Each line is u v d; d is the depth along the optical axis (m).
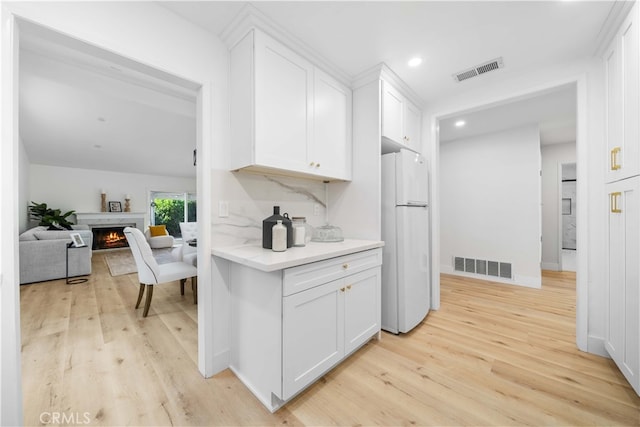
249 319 1.55
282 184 2.11
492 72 2.16
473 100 2.45
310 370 1.46
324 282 1.55
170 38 1.49
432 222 2.74
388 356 1.85
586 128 1.89
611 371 1.66
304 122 1.86
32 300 3.01
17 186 1.04
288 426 1.26
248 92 1.58
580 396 1.44
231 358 1.73
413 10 1.50
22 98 3.50
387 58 1.98
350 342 1.76
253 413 1.34
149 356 1.84
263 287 1.44
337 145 2.17
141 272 2.59
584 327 1.89
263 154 1.59
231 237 1.76
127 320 2.46
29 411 1.33
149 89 2.59
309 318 1.46
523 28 1.64
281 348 1.32
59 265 3.88
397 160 2.21
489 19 1.57
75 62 2.12
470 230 4.03
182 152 5.91
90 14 1.22
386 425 1.26
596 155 1.85
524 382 1.56
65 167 6.30
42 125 4.23
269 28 1.60
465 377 1.62
